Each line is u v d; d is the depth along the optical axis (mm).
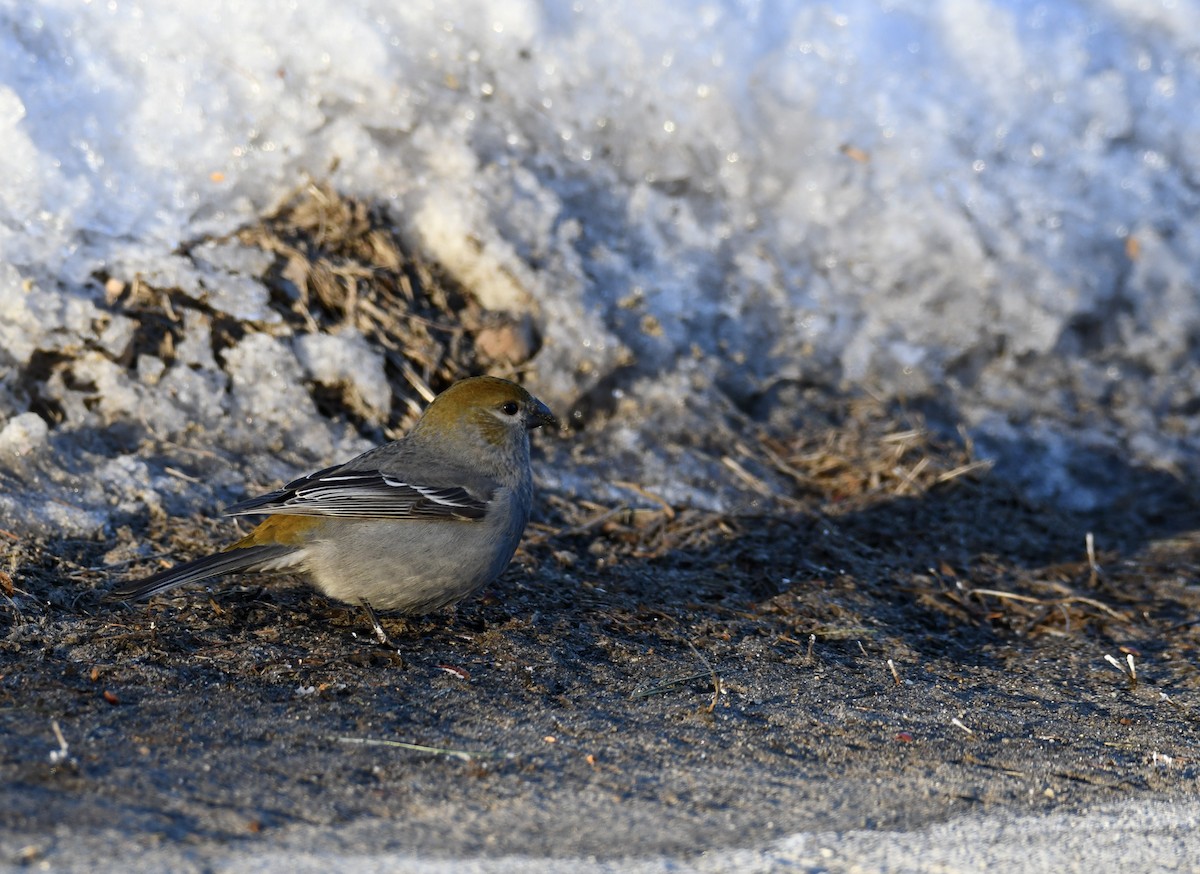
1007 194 15172
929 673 9445
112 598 8453
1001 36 15820
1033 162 15508
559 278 12672
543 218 12922
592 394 12484
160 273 11328
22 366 10570
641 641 9438
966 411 14055
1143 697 9328
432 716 7961
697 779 7430
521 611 9664
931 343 14312
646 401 12578
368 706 7980
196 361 11133
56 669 7973
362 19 12922
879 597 10719
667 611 9969
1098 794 7680
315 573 8883
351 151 12609
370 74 12883
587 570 10508
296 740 7430
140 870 5777
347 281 12102
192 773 6867
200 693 7906
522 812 6809
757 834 6750
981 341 14555
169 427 10797
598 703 8398
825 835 6801
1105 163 15852
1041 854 6762
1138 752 8391
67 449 10281
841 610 10281
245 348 11289
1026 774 7898
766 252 14070
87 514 9750
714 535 11273
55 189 11242
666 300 13383
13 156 11164
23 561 9141
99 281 11172
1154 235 15688
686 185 14094
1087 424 14289
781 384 13516
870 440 12930
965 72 15617
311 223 12289
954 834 6957
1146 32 16719
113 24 12094
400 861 6117
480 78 13508
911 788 7551
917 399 13977
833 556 11234
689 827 6773
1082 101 15930
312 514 8828
